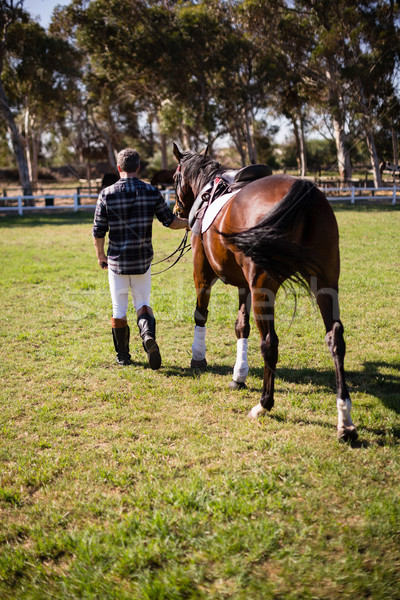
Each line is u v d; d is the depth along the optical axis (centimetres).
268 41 2395
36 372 423
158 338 504
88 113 3381
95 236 403
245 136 2906
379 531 211
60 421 338
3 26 2562
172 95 2606
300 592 184
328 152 3781
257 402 356
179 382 397
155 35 2447
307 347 464
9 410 353
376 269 762
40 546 214
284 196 278
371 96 2131
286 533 214
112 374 418
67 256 980
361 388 372
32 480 267
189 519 222
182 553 206
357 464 266
